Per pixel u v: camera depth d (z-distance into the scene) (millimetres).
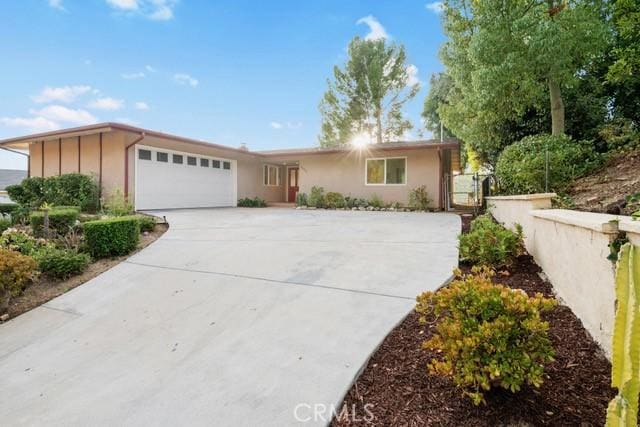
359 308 2932
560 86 7570
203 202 13016
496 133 9742
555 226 2883
